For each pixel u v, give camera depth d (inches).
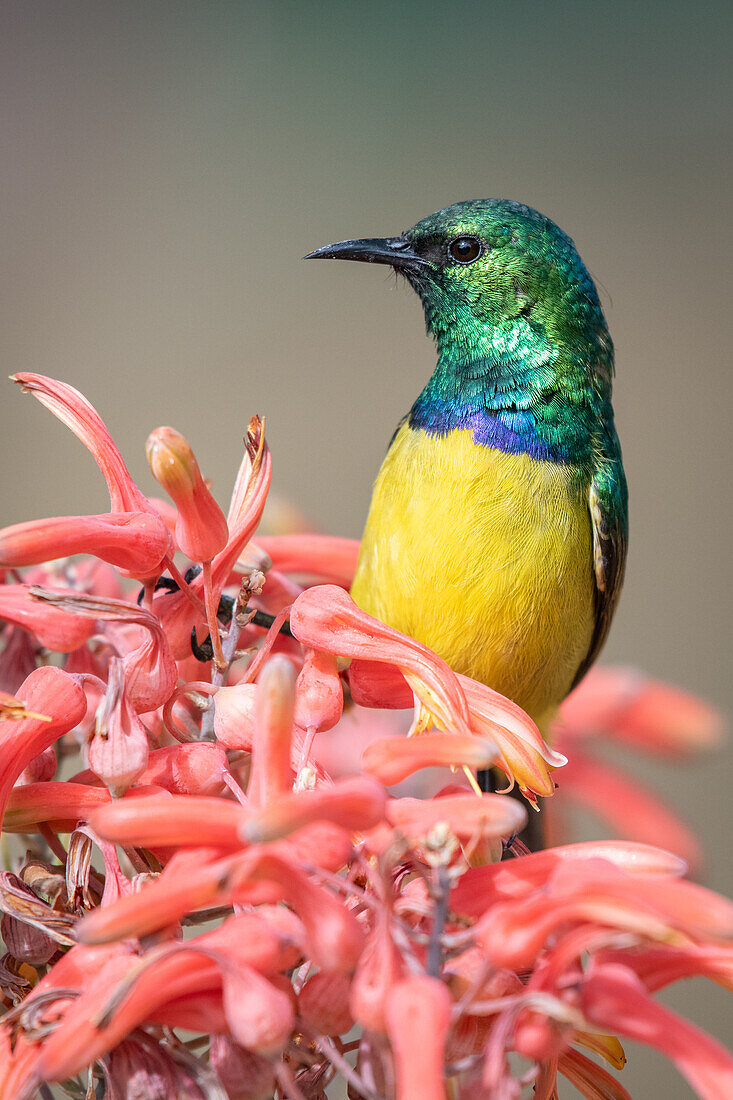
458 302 77.0
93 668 74.5
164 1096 66.1
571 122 109.5
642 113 109.1
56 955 73.5
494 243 76.9
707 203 104.6
